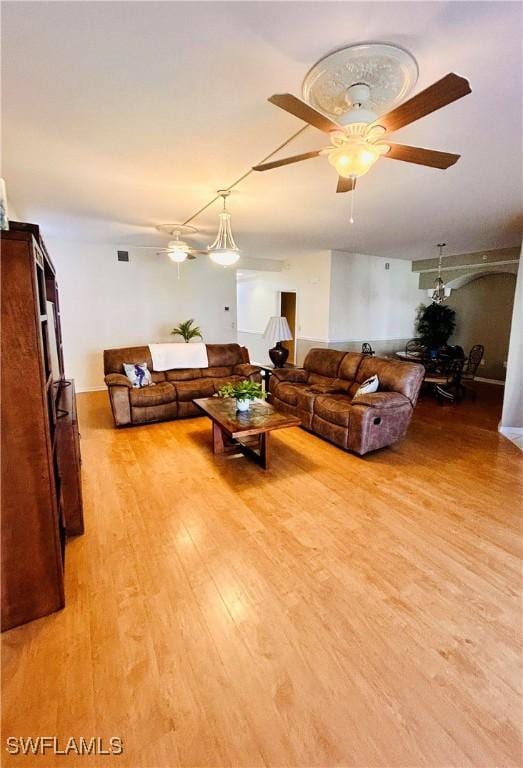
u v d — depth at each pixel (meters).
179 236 5.21
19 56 1.60
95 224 4.81
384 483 3.06
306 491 2.91
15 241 1.46
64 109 2.04
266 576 1.97
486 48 1.53
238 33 1.46
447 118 2.10
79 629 1.63
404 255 7.50
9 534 1.59
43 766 1.15
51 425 2.00
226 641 1.58
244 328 10.73
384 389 4.00
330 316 7.14
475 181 3.13
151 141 2.42
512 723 1.27
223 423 3.24
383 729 1.25
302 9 1.33
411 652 1.54
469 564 2.08
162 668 1.46
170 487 2.96
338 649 1.55
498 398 6.29
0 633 1.60
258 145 2.48
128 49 1.56
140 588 1.88
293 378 5.14
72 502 2.28
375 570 2.02
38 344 1.54
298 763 1.16
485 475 3.23
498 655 1.53
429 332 8.22
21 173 2.99
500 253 6.68
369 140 1.76
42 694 1.35
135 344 6.75
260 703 1.33
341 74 1.59
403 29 1.42
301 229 5.06
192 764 1.16
